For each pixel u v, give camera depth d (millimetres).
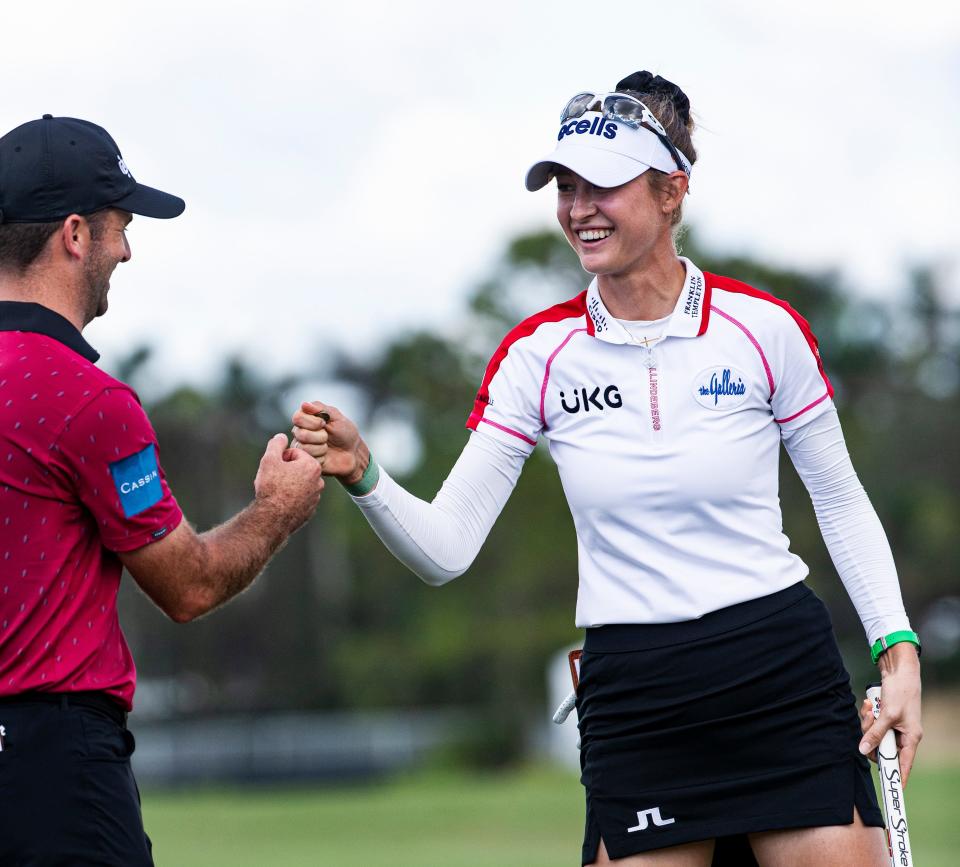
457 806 92750
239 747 157000
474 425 15148
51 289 13500
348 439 14453
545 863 53312
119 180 13781
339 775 156125
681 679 14031
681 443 14117
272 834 72188
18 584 12875
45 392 13039
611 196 14070
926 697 191500
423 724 180875
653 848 14047
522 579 192125
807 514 175625
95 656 13195
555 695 167625
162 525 13266
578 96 14367
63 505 13070
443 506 14969
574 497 14484
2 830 12727
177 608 13602
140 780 152125
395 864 53438
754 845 14125
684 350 14266
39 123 13680
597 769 14414
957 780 84125
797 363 14312
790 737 13938
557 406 14586
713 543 14148
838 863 13688
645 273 14328
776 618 14086
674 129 14398
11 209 13367
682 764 14062
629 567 14273
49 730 12859
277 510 14281
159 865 53688
